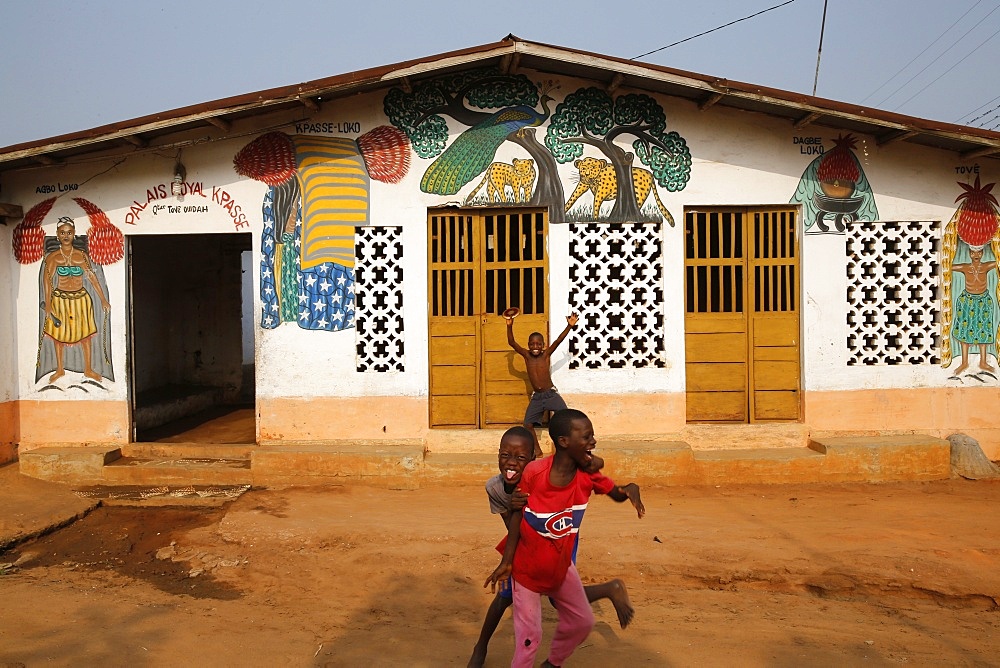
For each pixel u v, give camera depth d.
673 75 7.72
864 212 8.51
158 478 8.16
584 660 4.28
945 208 8.53
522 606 3.65
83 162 8.52
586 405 8.55
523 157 8.48
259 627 4.83
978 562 5.68
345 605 5.30
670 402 8.55
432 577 5.71
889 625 4.89
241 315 13.47
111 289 8.62
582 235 8.52
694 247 8.67
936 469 8.24
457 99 8.46
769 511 7.14
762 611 5.12
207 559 6.14
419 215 8.48
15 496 7.53
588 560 5.86
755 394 8.71
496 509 3.84
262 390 8.54
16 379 8.68
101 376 8.68
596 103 8.47
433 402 8.67
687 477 8.16
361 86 7.95
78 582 5.77
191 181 8.49
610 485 3.64
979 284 8.57
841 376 8.55
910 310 8.61
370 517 6.93
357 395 8.53
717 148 8.48
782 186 8.50
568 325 8.14
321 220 8.48
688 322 8.70
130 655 4.31
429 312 8.60
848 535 6.32
